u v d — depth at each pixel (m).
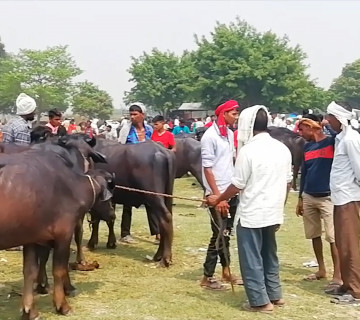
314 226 7.50
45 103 51.28
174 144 12.24
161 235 8.33
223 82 43.44
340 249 6.69
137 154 8.36
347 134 6.60
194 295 6.84
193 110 50.53
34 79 50.97
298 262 8.54
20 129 8.51
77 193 5.96
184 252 9.12
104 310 6.27
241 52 44.12
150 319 6.00
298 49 45.97
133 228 11.24
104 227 11.32
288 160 6.28
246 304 6.38
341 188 6.61
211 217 6.96
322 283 7.43
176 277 7.69
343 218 6.62
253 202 6.08
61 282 6.03
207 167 6.84
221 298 6.73
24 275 5.91
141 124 10.20
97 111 61.06
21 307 5.99
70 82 52.91
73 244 9.70
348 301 6.61
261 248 6.34
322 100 46.38
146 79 54.31
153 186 8.28
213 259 7.05
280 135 15.89
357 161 6.48
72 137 7.05
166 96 53.91
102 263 8.43
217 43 44.66
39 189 5.58
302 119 7.49
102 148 8.65
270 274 6.42
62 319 5.96
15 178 5.46
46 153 6.00
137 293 6.91
